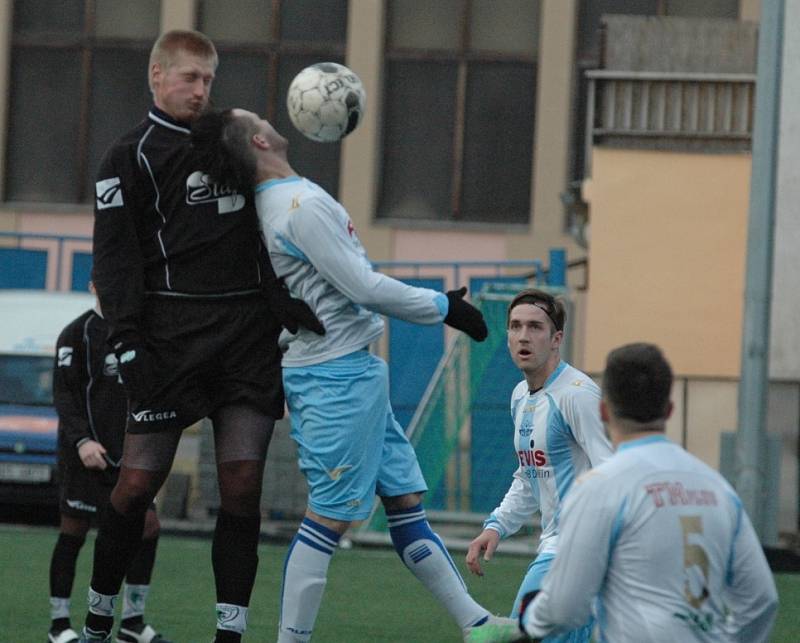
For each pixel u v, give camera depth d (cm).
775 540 4925
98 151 8538
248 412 2298
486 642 1814
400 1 8406
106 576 2377
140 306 2281
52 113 8544
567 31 8156
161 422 2294
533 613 1683
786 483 5900
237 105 8456
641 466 1648
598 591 1662
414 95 8381
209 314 2281
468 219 8344
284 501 5544
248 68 8456
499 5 8350
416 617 3475
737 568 1672
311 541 2305
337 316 2286
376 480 2347
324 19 8419
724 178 5709
